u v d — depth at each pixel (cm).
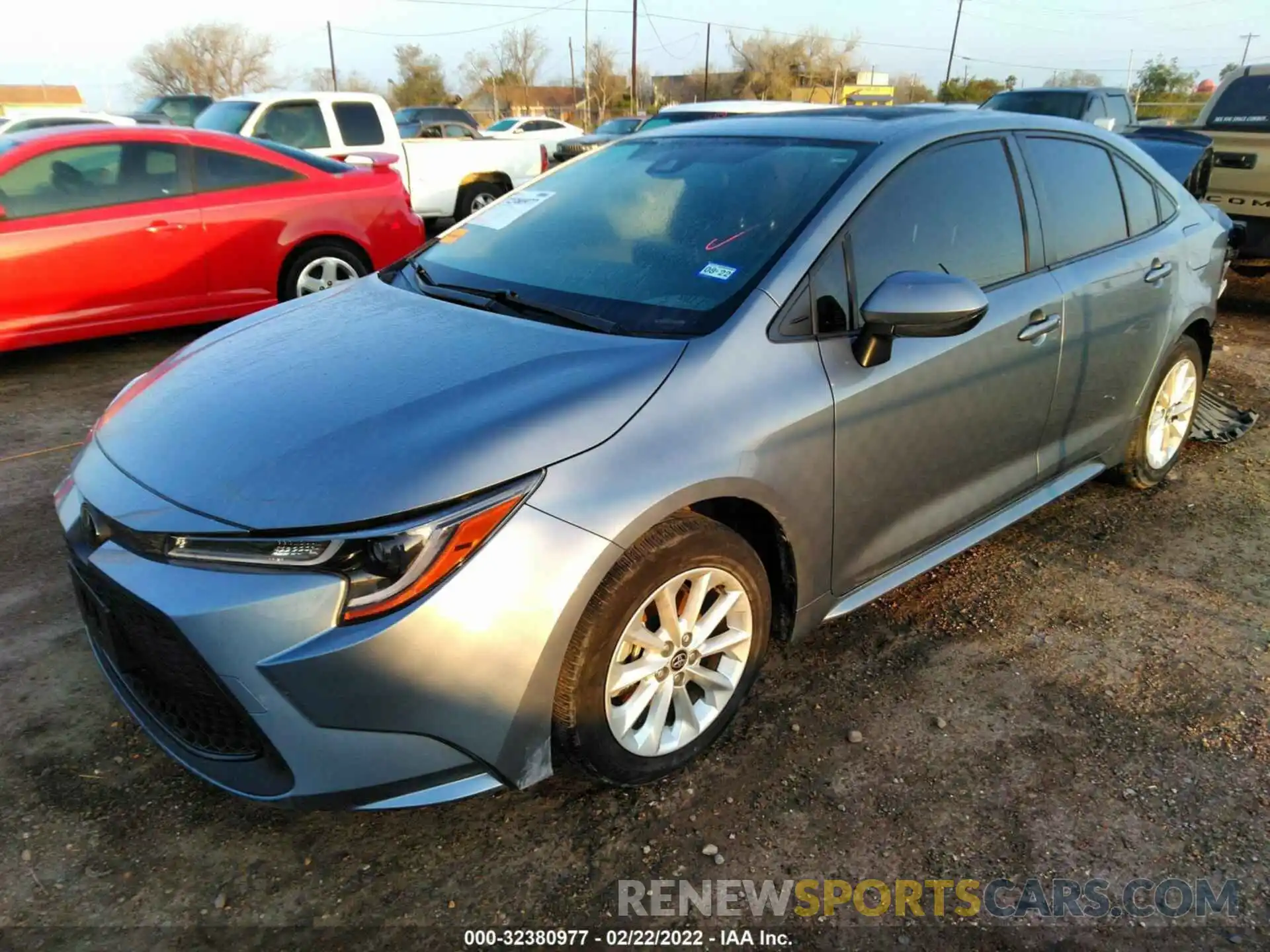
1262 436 504
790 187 277
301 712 191
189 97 1673
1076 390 341
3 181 538
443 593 190
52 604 324
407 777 200
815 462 247
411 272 319
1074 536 388
